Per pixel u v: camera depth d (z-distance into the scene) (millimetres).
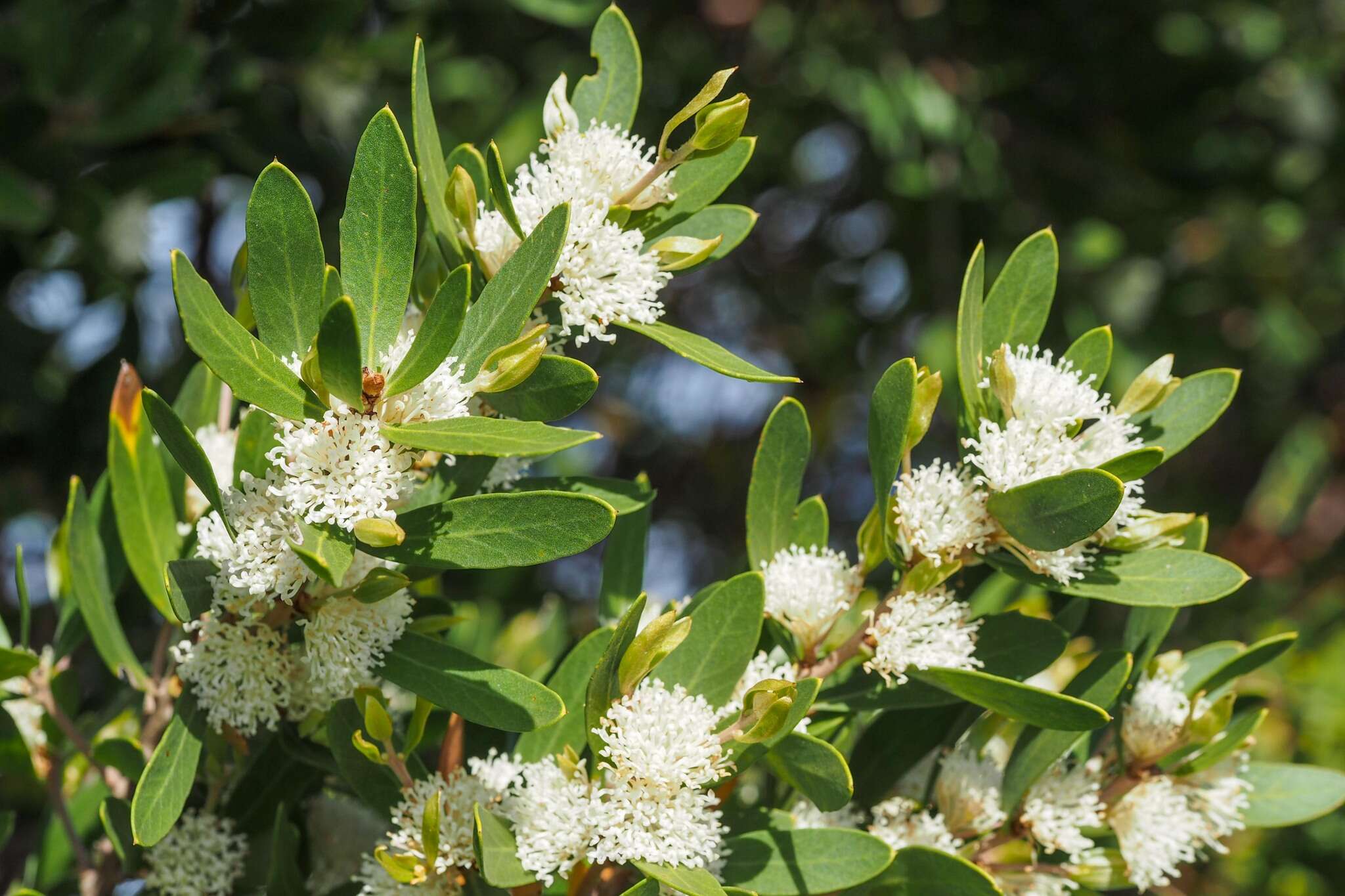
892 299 2627
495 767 1007
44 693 1063
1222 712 1016
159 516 1044
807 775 973
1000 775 1033
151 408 938
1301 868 1935
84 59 1502
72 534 1043
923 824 1016
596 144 979
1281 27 2426
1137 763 1026
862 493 2793
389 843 1016
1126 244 2395
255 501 953
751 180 2580
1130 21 2355
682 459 2936
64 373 1768
